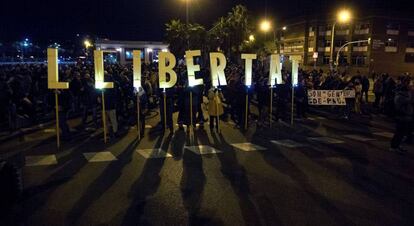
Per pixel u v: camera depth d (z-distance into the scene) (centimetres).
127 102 1488
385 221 562
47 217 563
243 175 771
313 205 618
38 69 1911
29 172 777
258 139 1126
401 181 751
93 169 802
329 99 1675
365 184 729
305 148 1019
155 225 539
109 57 6175
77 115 1531
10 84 1334
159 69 1166
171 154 934
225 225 541
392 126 1403
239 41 3528
